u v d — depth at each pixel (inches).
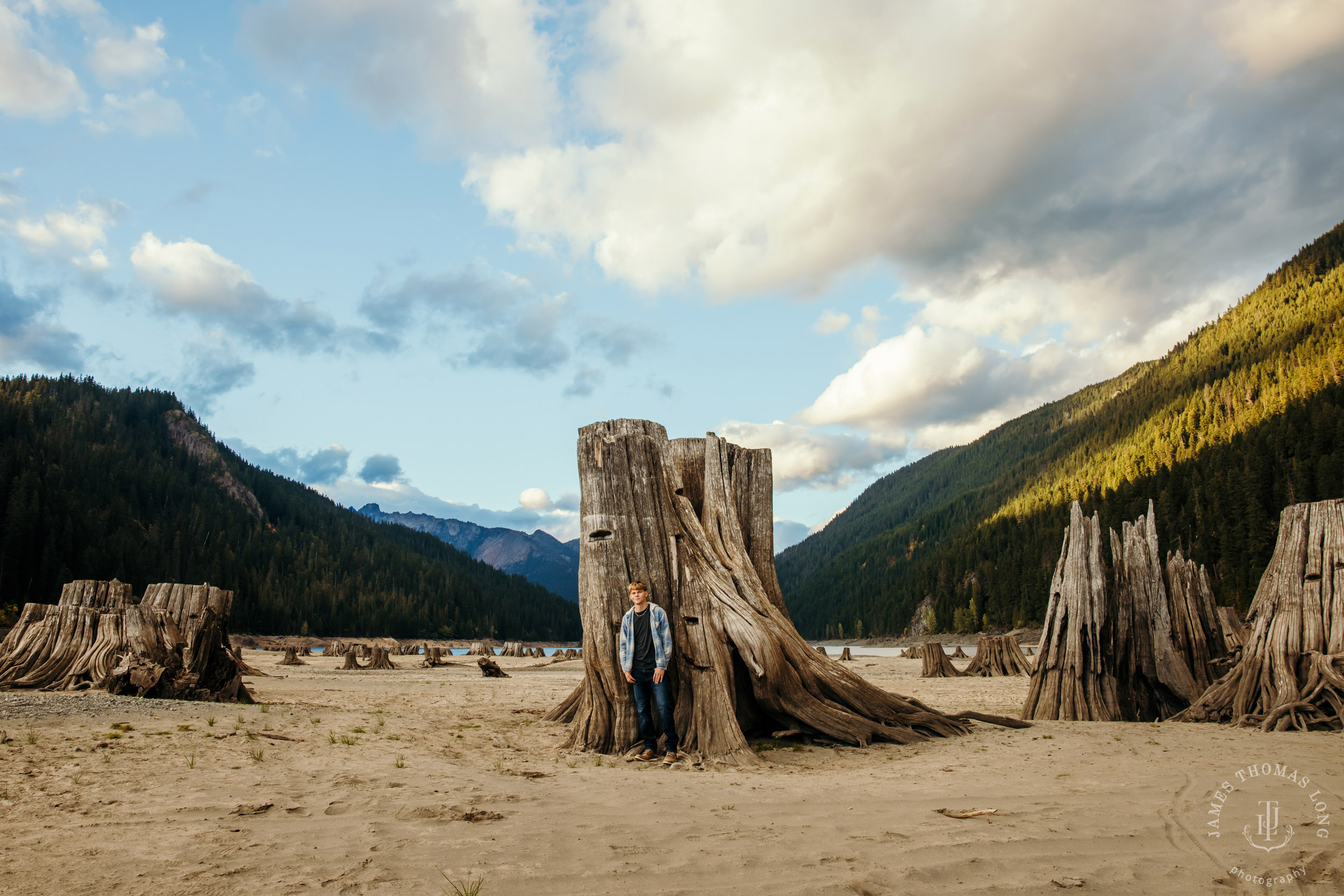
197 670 402.3
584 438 329.4
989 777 226.5
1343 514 352.2
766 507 383.9
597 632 301.0
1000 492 7214.6
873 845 146.1
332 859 132.4
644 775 234.8
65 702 304.2
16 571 2967.5
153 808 165.3
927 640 4387.3
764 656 305.4
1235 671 366.9
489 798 182.9
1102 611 402.6
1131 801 187.5
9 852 132.0
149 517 4443.9
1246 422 4402.1
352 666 1040.8
